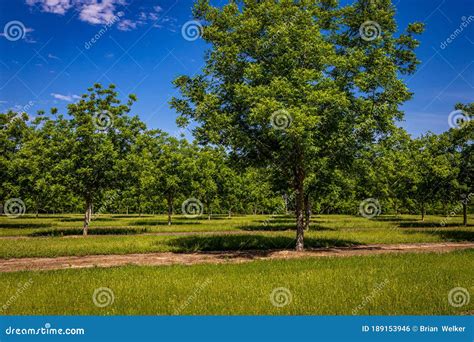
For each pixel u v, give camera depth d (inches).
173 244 945.5
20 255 762.8
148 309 382.9
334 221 2181.3
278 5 799.1
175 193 1796.3
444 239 1102.4
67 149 1215.6
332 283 486.0
